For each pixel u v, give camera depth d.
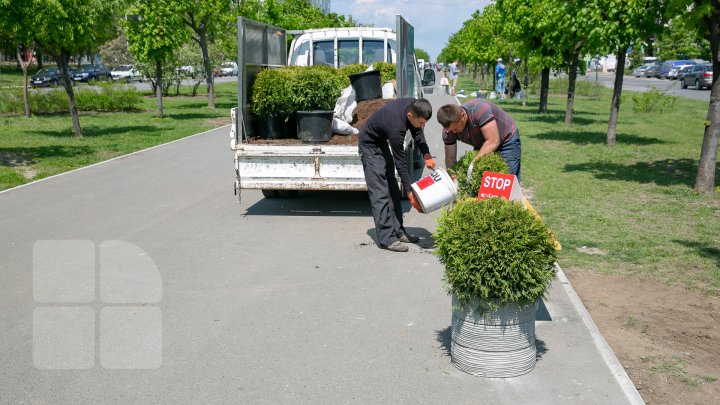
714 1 9.49
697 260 6.86
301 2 46.69
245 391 4.23
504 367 4.34
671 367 4.52
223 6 29.56
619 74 15.78
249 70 9.99
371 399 4.11
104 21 22.83
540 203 9.69
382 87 11.26
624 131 19.38
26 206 9.96
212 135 19.73
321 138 9.42
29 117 25.72
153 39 24.00
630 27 13.13
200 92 44.75
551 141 17.23
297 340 5.02
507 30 24.83
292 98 9.83
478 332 4.34
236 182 9.09
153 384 4.33
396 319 5.44
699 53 67.38
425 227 8.73
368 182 7.57
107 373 4.49
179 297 5.99
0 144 17.05
